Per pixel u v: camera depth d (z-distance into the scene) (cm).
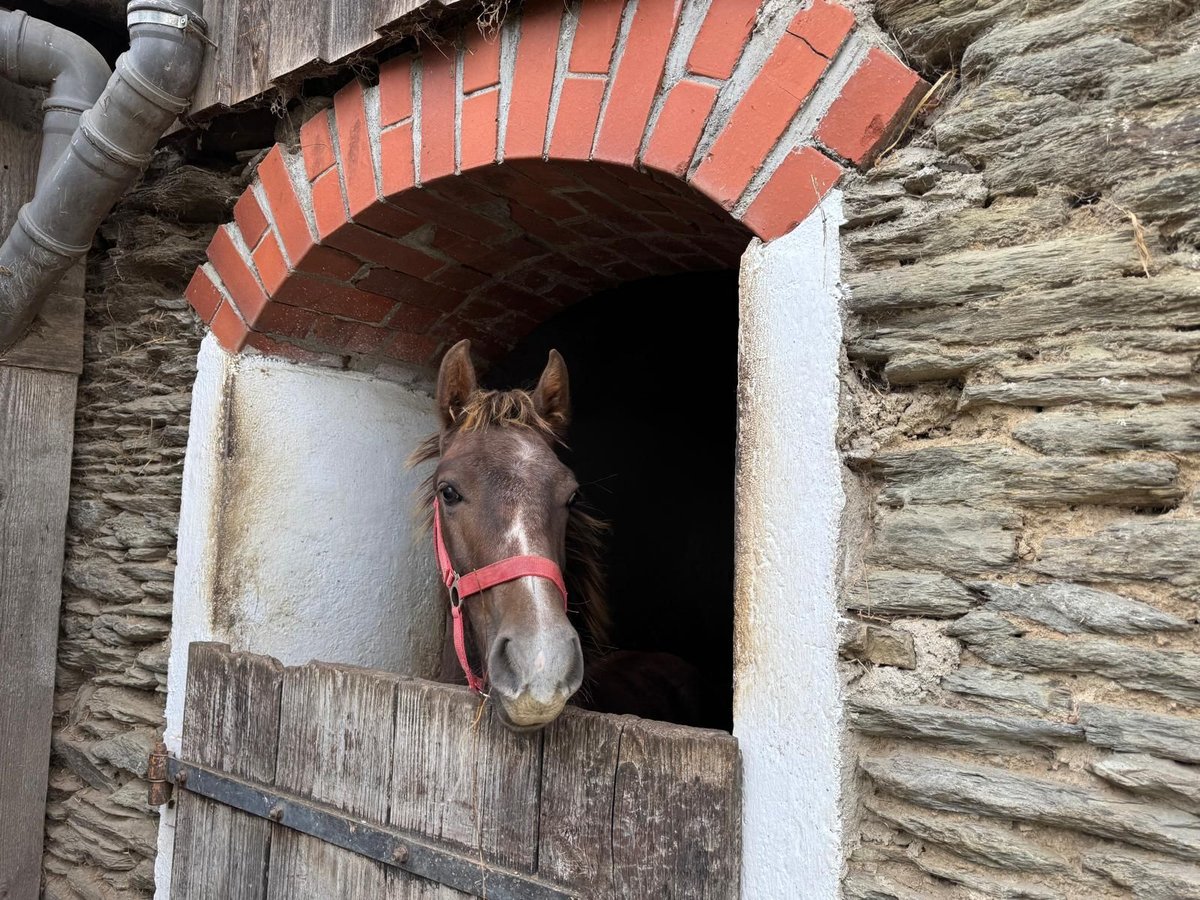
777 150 146
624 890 145
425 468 285
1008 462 121
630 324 382
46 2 271
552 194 201
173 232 266
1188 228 111
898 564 130
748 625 142
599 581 222
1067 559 115
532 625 150
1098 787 110
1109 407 115
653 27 160
